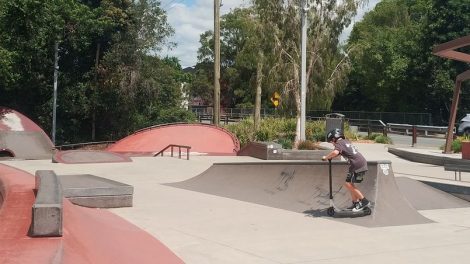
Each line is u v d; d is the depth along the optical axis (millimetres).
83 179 12297
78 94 37531
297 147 27094
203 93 84125
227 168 14891
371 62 54219
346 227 9078
